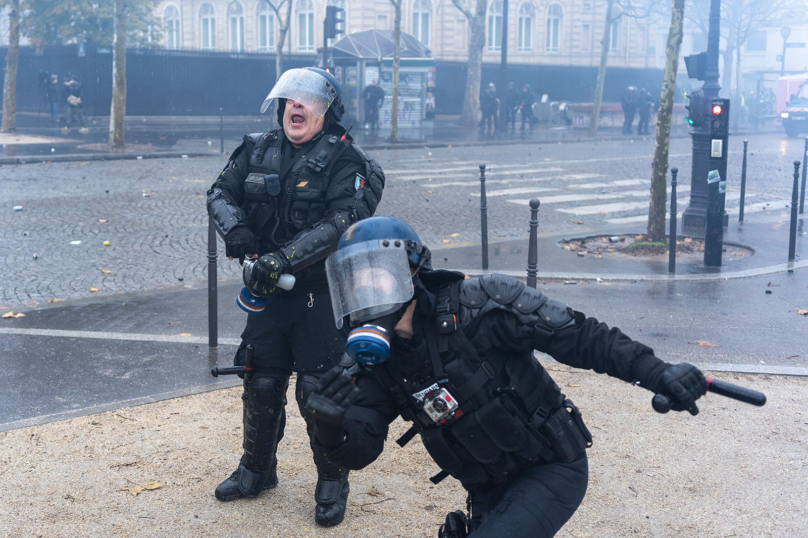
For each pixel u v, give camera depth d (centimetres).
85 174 1717
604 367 224
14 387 525
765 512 363
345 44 3228
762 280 857
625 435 448
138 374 554
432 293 237
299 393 354
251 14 4694
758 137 3353
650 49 5347
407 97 3300
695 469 407
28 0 3562
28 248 1003
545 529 232
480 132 3209
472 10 4512
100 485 388
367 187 346
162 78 3644
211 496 380
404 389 231
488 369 230
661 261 954
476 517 252
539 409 239
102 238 1070
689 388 212
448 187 1592
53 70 3625
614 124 3803
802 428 459
